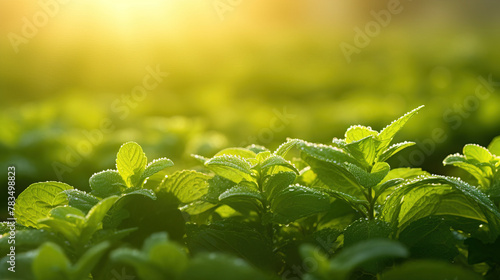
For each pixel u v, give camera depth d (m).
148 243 1.21
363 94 9.24
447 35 13.95
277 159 1.75
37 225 1.80
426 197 1.81
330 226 2.06
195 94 10.34
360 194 1.88
